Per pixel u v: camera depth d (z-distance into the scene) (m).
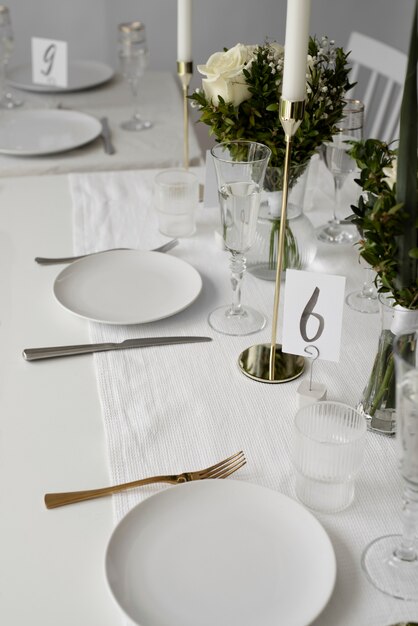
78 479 0.84
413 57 0.71
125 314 1.13
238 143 1.03
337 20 2.97
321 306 0.93
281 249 0.94
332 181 1.59
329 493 0.79
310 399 0.93
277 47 1.13
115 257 1.26
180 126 2.01
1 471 0.85
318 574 0.71
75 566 0.74
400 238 0.78
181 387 0.99
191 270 1.22
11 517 0.79
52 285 1.22
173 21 2.85
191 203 1.36
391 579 0.72
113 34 2.84
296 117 0.89
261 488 0.79
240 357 1.03
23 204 1.51
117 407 0.95
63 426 0.92
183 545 0.74
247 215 1.03
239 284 1.11
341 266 1.28
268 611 0.68
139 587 0.70
